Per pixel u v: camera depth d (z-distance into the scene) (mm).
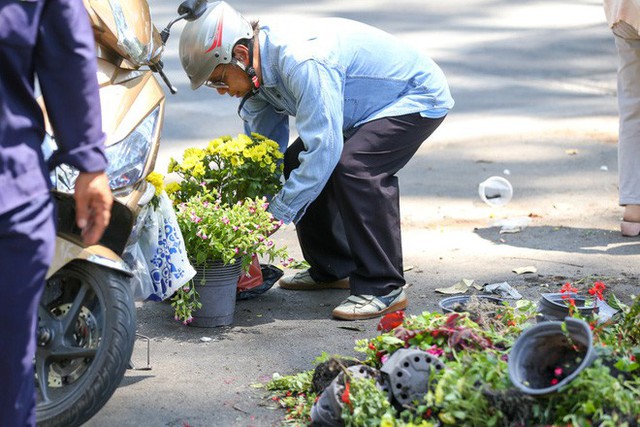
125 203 5570
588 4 22828
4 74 4371
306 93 7074
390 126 7426
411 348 5648
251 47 7219
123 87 5914
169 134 13055
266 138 7727
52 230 4543
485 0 23266
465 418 5105
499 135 13328
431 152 12633
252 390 6258
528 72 16891
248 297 7965
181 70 16547
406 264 8742
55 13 4398
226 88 7395
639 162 9320
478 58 17766
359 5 22234
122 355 5379
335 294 8180
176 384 6348
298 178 7207
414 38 19297
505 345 5770
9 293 4426
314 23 7430
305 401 5930
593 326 5930
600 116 14273
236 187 7559
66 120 4500
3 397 4539
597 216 10070
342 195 7395
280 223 7305
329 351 6906
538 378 5262
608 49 18484
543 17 21359
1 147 4363
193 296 7273
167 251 6535
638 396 5148
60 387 5617
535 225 9812
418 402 5348
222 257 7082
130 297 5492
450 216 10164
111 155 5582
